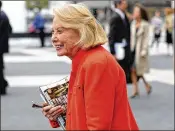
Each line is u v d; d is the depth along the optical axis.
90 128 2.64
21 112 8.84
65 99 3.05
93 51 2.80
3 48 10.63
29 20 30.47
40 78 13.54
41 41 25.69
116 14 9.59
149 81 12.80
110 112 2.66
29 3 30.27
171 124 7.82
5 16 10.64
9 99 10.27
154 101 9.89
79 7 2.84
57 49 2.88
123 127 2.79
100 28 2.85
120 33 9.57
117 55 9.62
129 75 10.01
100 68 2.69
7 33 10.66
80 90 2.74
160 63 17.45
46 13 30.84
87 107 2.67
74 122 2.75
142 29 10.09
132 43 10.08
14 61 18.36
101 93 2.66
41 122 7.99
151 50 23.53
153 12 31.59
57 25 2.84
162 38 29.62
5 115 8.59
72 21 2.80
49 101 3.04
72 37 2.83
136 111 8.89
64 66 16.41
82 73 2.74
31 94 10.89
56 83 3.09
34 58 19.38
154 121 8.05
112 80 2.71
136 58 10.08
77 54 2.83
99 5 22.89
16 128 7.57
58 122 3.06
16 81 13.04
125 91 2.85
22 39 29.66
